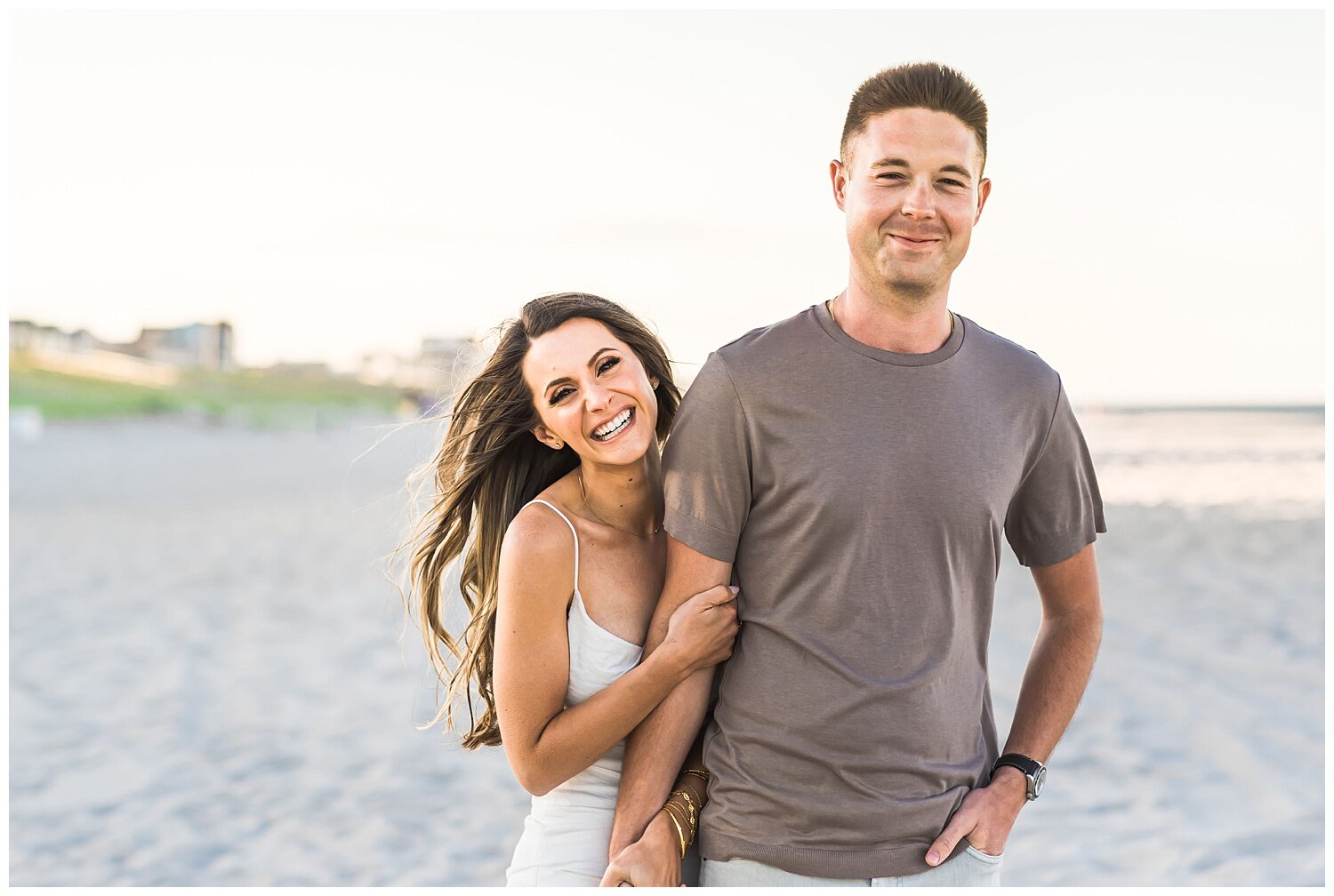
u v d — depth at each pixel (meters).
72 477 26.72
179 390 75.62
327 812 5.50
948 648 2.20
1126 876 4.61
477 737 2.68
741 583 2.28
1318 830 5.11
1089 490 2.46
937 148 2.15
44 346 77.19
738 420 2.20
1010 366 2.31
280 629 9.64
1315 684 7.72
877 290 2.20
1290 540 14.89
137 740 6.66
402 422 2.67
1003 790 2.30
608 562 2.36
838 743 2.15
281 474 27.33
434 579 2.63
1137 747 6.43
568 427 2.32
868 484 2.15
